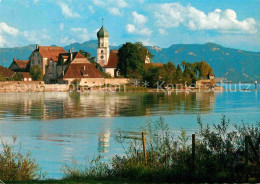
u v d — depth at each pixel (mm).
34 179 29547
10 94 174500
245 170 27609
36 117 84250
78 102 129000
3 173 28734
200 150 30734
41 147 49156
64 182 27016
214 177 27875
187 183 27031
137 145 42594
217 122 75375
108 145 50188
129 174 29312
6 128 66812
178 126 68250
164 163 30406
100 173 30328
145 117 84188
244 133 32719
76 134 60125
